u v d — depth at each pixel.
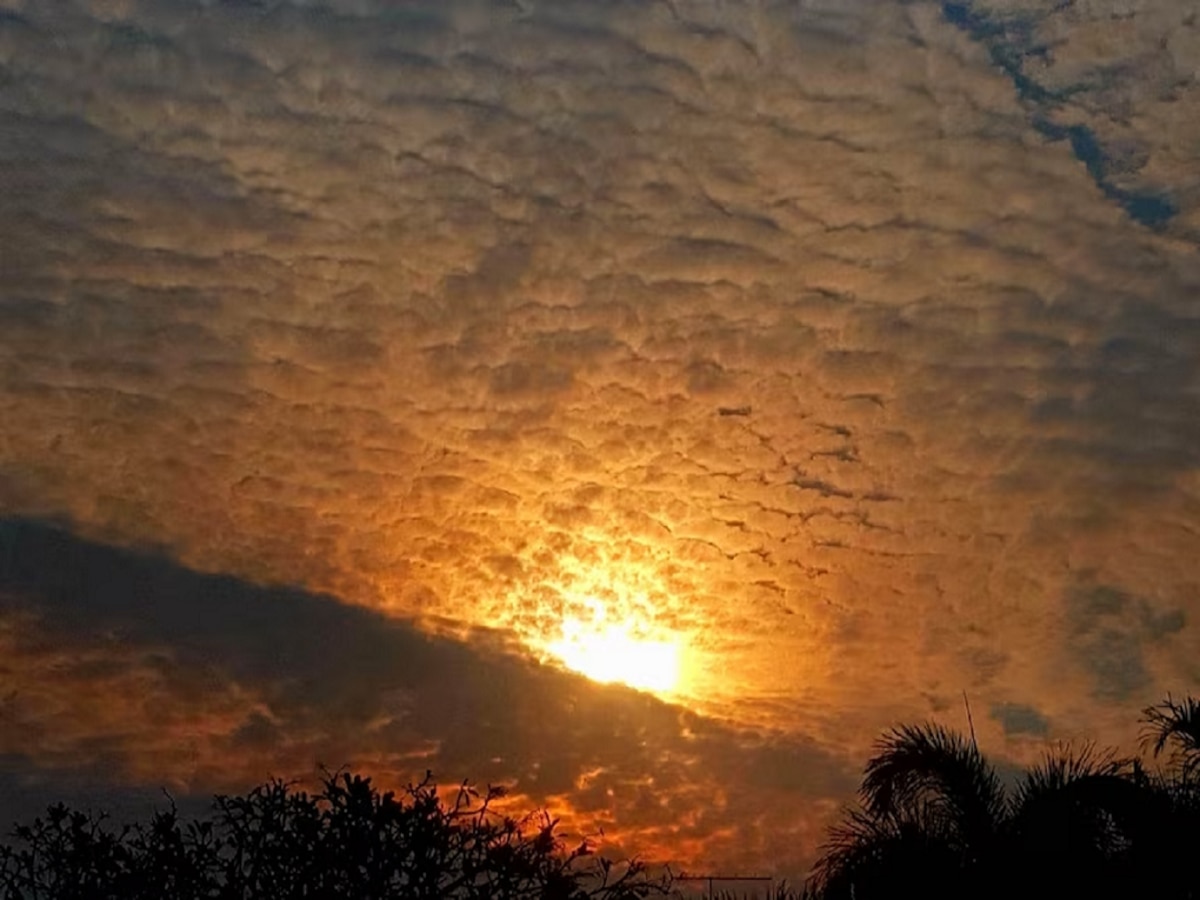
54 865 9.99
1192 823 12.49
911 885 12.96
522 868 10.40
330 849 9.96
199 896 9.98
